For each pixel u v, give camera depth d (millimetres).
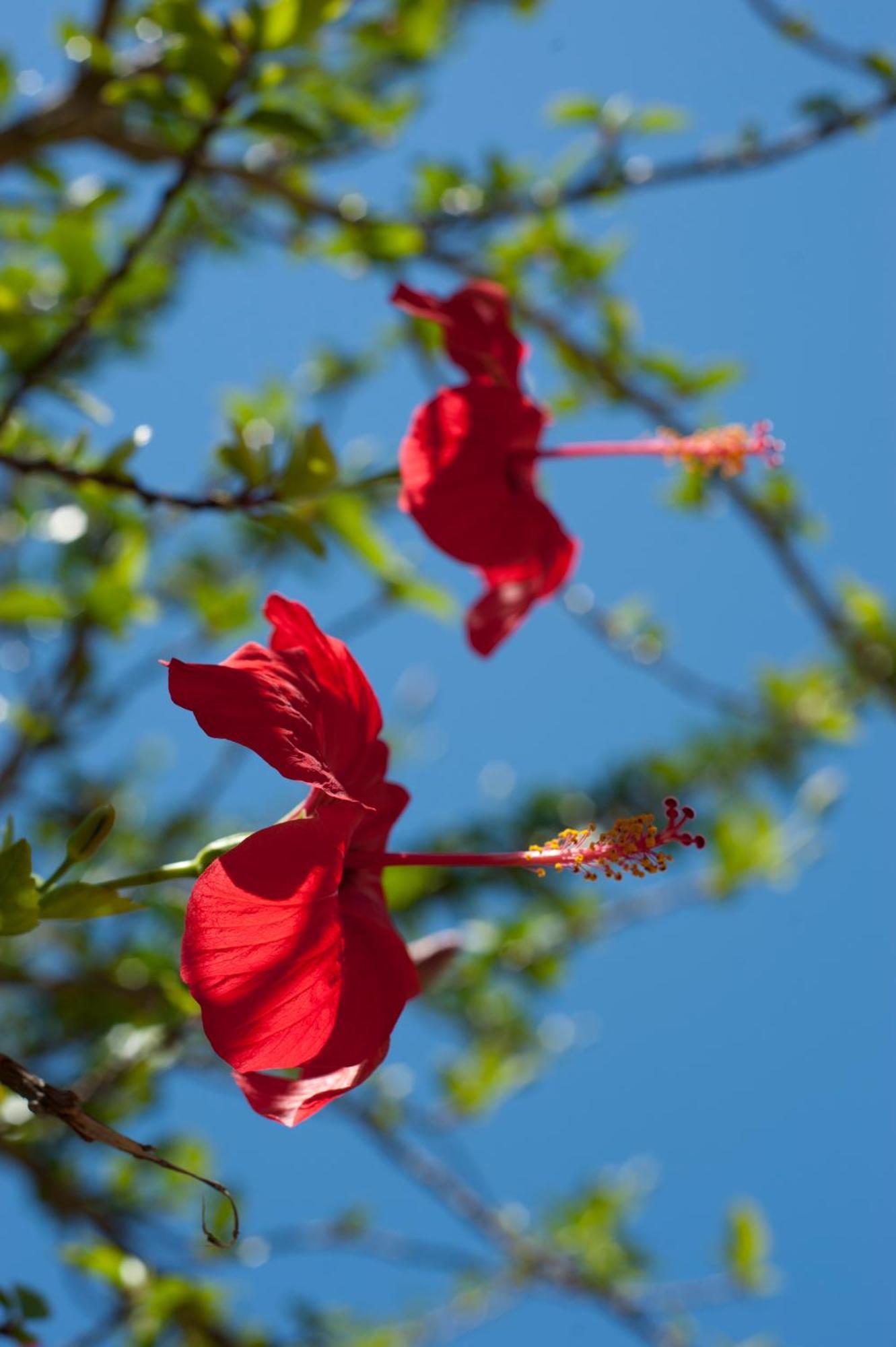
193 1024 847
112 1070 849
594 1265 1204
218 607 1027
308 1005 704
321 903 698
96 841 708
